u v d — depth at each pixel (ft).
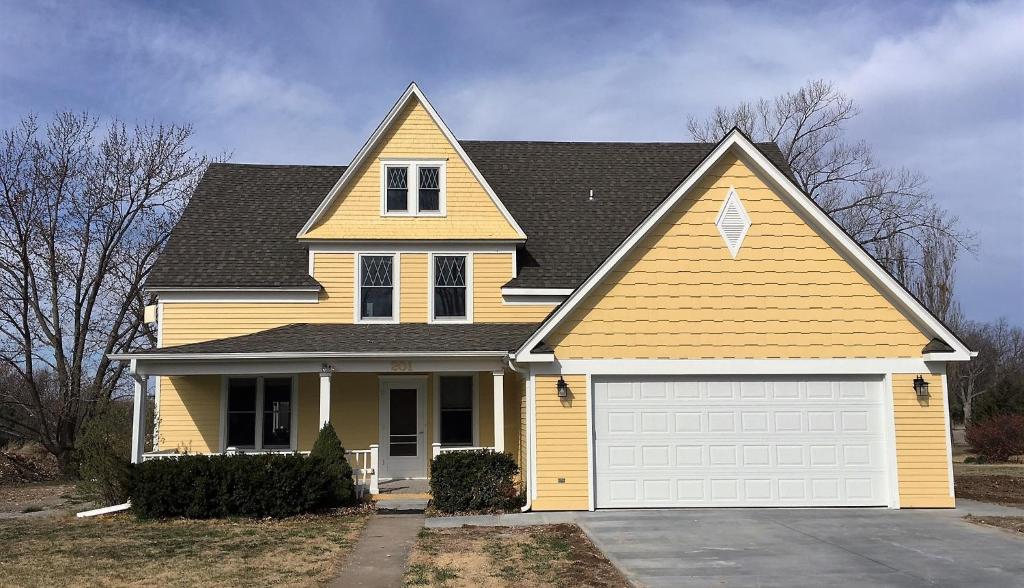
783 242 49.06
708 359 48.24
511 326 61.26
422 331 59.16
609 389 48.60
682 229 49.06
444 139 64.80
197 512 46.80
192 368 52.70
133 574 32.55
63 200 99.71
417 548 37.24
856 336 48.44
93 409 94.79
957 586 29.32
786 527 41.34
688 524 42.27
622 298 48.52
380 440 61.41
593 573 31.71
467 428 61.98
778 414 48.55
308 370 53.36
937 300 133.80
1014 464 95.86
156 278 61.16
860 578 30.53
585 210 70.69
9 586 30.66
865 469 48.24
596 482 47.93
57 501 62.39
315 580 31.35
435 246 63.46
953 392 174.81
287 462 48.11
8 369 106.83
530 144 79.20
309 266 62.85
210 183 73.05
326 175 75.72
